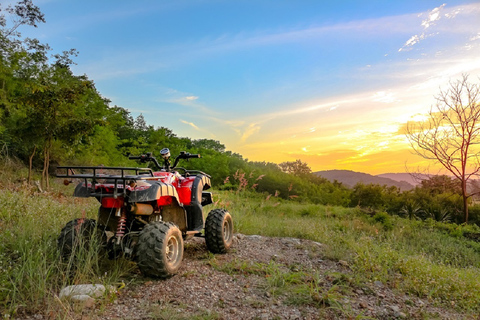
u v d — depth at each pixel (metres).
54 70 19.84
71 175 3.91
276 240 7.03
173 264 4.00
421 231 11.16
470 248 9.65
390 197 20.83
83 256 3.95
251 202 13.22
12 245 4.40
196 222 5.07
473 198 16.62
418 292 4.58
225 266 4.65
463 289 4.86
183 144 33.59
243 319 3.19
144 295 3.53
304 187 28.86
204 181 5.44
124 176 3.80
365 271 5.18
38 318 2.90
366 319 3.54
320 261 5.68
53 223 5.39
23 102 12.94
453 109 14.36
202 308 3.30
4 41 15.88
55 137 13.26
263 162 36.47
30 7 17.23
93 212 6.43
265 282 4.21
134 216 4.28
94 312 3.05
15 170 14.24
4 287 3.26
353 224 10.99
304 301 3.72
